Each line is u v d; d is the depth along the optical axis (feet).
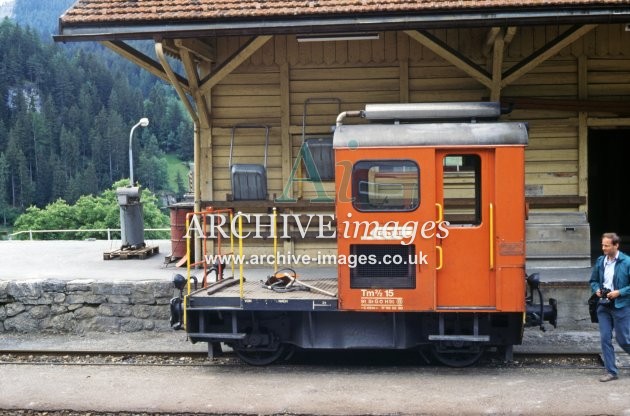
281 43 40.24
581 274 35.04
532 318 26.48
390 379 25.53
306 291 27.35
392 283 25.55
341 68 40.29
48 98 362.53
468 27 32.86
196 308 26.50
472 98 39.63
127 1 35.63
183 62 36.99
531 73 39.34
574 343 30.27
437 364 27.89
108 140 333.62
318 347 26.78
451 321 26.48
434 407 21.97
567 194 39.37
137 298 34.60
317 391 24.04
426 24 32.50
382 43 39.83
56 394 24.29
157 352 30.09
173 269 40.04
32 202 295.89
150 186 337.52
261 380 25.68
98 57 501.97
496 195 25.12
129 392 24.38
